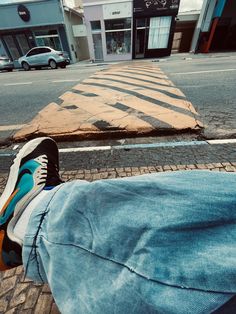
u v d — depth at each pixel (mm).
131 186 655
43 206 778
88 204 673
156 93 3885
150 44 12562
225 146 2113
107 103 3438
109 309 521
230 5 14234
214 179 618
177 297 451
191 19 16562
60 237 670
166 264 495
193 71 6227
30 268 742
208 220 526
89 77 6438
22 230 811
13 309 1007
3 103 4270
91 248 616
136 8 11281
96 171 1896
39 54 11617
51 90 5043
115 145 2297
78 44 16172
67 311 583
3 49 14695
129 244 562
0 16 13156
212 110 2961
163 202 588
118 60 13414
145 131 2420
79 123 2699
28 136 2512
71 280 616
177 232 525
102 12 11703
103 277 570
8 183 1196
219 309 435
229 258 454
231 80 4688
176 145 2199
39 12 12875
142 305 477
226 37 15930
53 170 1297
